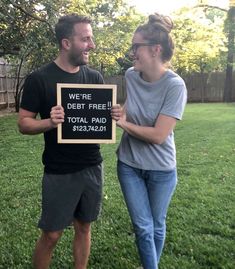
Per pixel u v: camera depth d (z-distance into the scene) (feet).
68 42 8.66
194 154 24.58
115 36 39.17
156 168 9.25
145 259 9.42
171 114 8.84
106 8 40.32
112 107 8.66
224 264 11.00
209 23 51.29
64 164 9.00
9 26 30.35
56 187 9.08
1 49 36.68
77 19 8.59
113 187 17.63
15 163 22.43
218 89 77.61
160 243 9.75
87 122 8.64
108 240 12.47
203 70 73.51
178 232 12.85
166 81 8.90
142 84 9.09
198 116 47.14
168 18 8.95
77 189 9.20
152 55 8.82
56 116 8.28
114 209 14.90
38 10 28.19
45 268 9.73
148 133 8.84
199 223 13.65
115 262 11.23
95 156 9.35
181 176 19.49
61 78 8.87
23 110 8.84
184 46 43.52
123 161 9.43
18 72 52.85
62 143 8.77
